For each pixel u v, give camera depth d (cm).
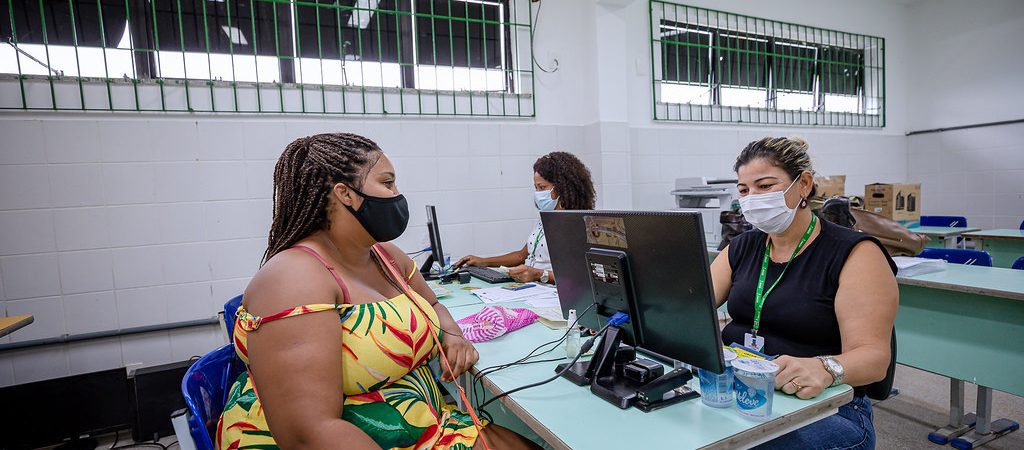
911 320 207
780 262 130
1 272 230
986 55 443
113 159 244
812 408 89
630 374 101
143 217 250
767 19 414
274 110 274
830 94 458
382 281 116
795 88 439
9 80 229
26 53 235
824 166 452
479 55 326
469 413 112
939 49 474
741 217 270
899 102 493
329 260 99
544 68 336
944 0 467
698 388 100
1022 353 173
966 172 461
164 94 252
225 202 264
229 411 96
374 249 123
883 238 233
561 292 125
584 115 347
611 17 332
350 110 289
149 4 255
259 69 276
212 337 266
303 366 83
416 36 307
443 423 104
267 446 92
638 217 91
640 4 363
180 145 255
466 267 257
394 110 299
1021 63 424
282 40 279
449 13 316
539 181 238
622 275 98
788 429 87
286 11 279
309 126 280
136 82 247
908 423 223
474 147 318
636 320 100
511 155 328
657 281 93
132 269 250
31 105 233
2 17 233
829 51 454
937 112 478
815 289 120
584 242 109
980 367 185
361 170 100
